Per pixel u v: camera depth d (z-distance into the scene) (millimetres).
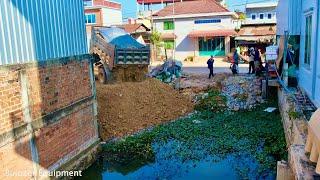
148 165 10352
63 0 9227
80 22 10180
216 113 15508
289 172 7188
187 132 12914
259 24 39312
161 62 35500
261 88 17172
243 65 29453
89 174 10219
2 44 6883
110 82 18422
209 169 9797
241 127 13086
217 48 36531
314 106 10000
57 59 8758
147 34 37500
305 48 11820
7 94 6953
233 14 35562
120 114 13852
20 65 7328
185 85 19312
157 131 13102
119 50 17844
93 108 10852
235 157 10477
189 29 37250
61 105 8984
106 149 11500
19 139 7320
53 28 8703
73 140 9594
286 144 10555
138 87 16031
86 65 10391
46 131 8305
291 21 13391
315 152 5465
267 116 14305
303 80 12039
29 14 7742
